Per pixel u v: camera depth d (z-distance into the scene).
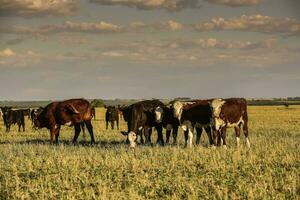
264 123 45.84
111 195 12.10
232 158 17.39
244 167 15.74
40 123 27.73
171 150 20.23
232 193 12.03
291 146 21.47
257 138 27.45
